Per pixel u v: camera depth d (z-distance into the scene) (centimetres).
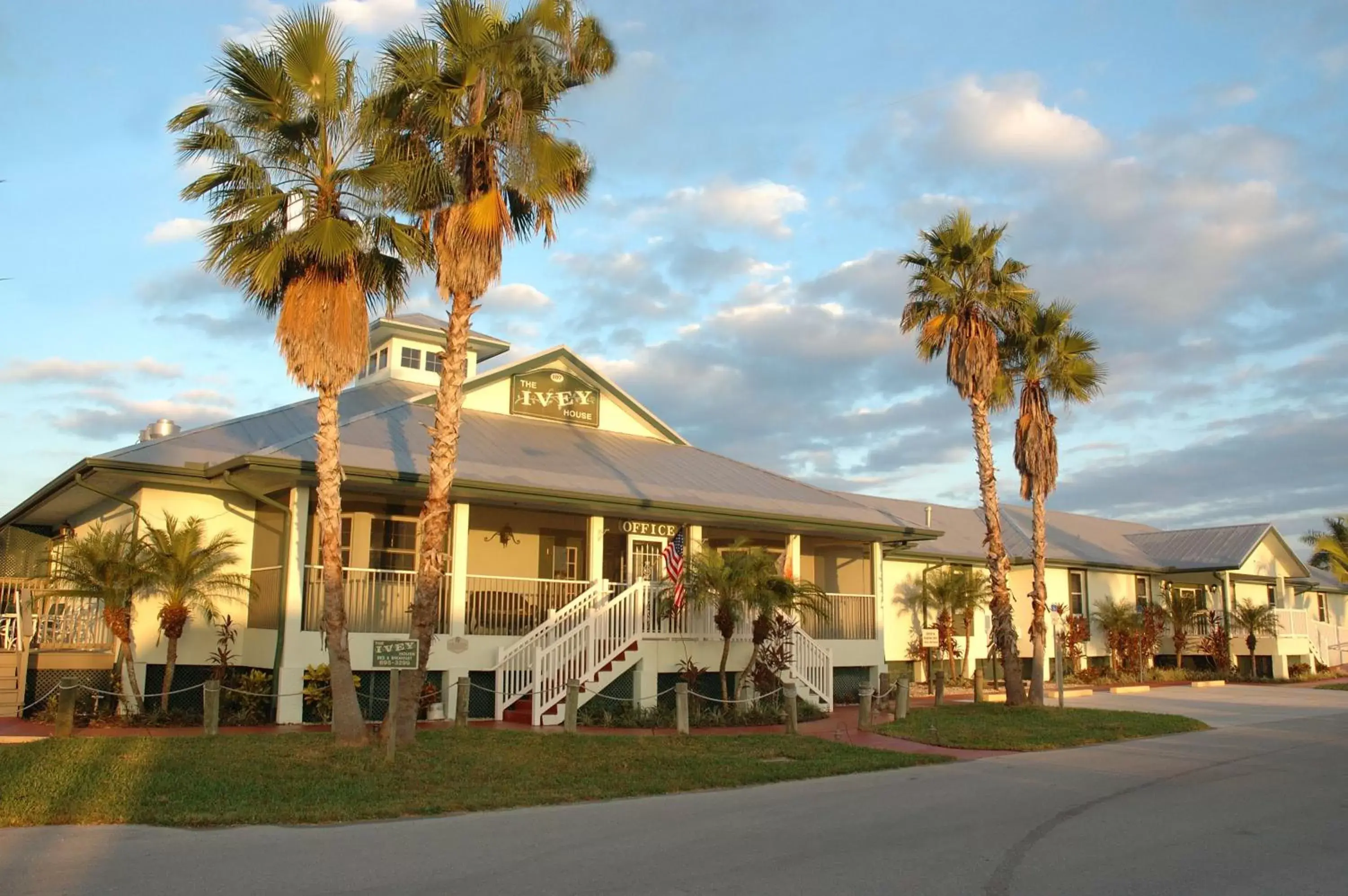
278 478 1802
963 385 2416
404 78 1469
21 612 1780
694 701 2069
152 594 1872
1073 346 2577
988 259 2392
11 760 1205
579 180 1598
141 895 711
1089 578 3844
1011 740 1788
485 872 795
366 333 1453
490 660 1969
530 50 1482
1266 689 3331
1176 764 1528
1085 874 809
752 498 2445
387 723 1328
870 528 2550
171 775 1147
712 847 901
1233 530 4344
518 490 1970
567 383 2683
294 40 1402
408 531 2172
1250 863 853
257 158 1438
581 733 1711
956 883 774
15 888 727
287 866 805
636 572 2395
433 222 1547
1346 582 5284
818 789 1277
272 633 1831
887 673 2703
